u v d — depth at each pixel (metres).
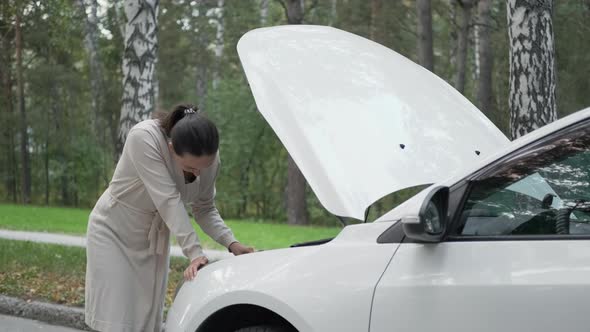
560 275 2.69
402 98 4.11
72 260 10.65
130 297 4.25
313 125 3.82
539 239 2.81
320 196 3.54
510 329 2.74
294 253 3.44
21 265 10.24
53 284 8.67
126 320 4.23
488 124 4.24
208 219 4.47
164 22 33.94
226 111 35.69
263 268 3.46
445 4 28.17
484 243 2.89
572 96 21.72
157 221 4.24
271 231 18.98
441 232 2.95
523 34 7.71
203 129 3.89
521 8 7.71
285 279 3.32
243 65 4.21
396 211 3.21
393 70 4.36
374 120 3.89
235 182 36.94
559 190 2.85
